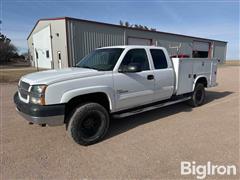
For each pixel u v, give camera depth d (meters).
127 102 4.37
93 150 3.58
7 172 2.90
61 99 3.43
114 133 4.36
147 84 4.69
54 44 22.84
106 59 4.41
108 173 2.87
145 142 3.87
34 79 3.60
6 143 3.84
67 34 18.80
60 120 3.46
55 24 21.23
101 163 3.13
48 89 3.33
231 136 4.12
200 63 6.32
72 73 3.76
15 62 51.44
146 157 3.29
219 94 8.85
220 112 5.91
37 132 4.39
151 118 5.37
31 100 3.46
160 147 3.65
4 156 3.35
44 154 3.43
